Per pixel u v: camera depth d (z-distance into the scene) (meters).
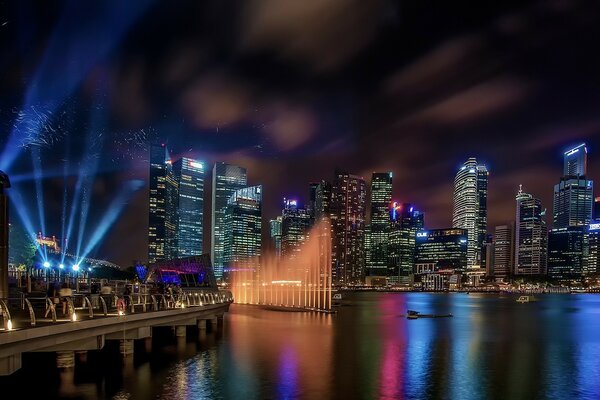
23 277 50.12
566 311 169.00
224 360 47.69
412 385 40.66
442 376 44.38
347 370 45.75
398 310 162.00
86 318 34.66
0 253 30.94
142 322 44.16
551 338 76.88
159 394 34.84
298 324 89.94
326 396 36.59
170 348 53.53
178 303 55.47
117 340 47.16
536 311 168.00
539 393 39.12
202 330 66.75
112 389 35.38
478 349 62.34
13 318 32.84
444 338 74.62
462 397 37.56
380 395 37.28
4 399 32.25
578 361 53.72
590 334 83.94
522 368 49.06
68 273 76.31
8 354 26.25
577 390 40.12
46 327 28.55
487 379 43.56
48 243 110.75
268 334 71.06
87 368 40.34
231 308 134.25
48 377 36.38
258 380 40.47
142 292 53.59
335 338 69.75
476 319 121.06
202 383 38.62
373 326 93.38
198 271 90.19
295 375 42.84
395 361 51.56
